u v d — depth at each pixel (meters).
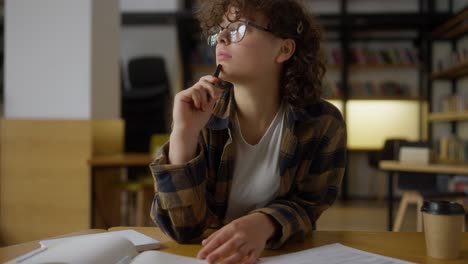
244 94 0.88
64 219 3.00
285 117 0.92
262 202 0.95
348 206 4.89
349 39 5.50
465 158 4.18
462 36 5.11
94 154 3.06
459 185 3.39
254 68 0.82
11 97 3.18
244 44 0.80
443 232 0.71
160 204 0.82
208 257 0.64
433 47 5.36
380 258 0.70
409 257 0.72
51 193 3.03
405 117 5.52
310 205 0.91
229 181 0.94
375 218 4.16
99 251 0.62
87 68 3.11
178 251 0.77
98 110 3.23
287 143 0.89
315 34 0.97
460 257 0.72
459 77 5.18
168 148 0.84
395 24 5.07
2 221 3.07
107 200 3.33
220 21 0.85
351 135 5.54
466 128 4.97
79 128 3.03
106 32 3.38
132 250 0.68
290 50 0.88
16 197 3.06
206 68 5.39
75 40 3.12
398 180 3.58
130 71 5.11
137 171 4.38
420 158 3.02
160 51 5.41
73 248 0.62
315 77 0.97
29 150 3.06
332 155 0.95
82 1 3.11
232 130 0.91
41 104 3.15
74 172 3.01
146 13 5.20
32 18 3.16
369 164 5.08
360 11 5.57
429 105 5.32
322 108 0.97
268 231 0.73
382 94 5.40
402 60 5.39
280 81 0.92
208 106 0.80
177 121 0.80
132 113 4.92
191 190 0.80
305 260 0.69
